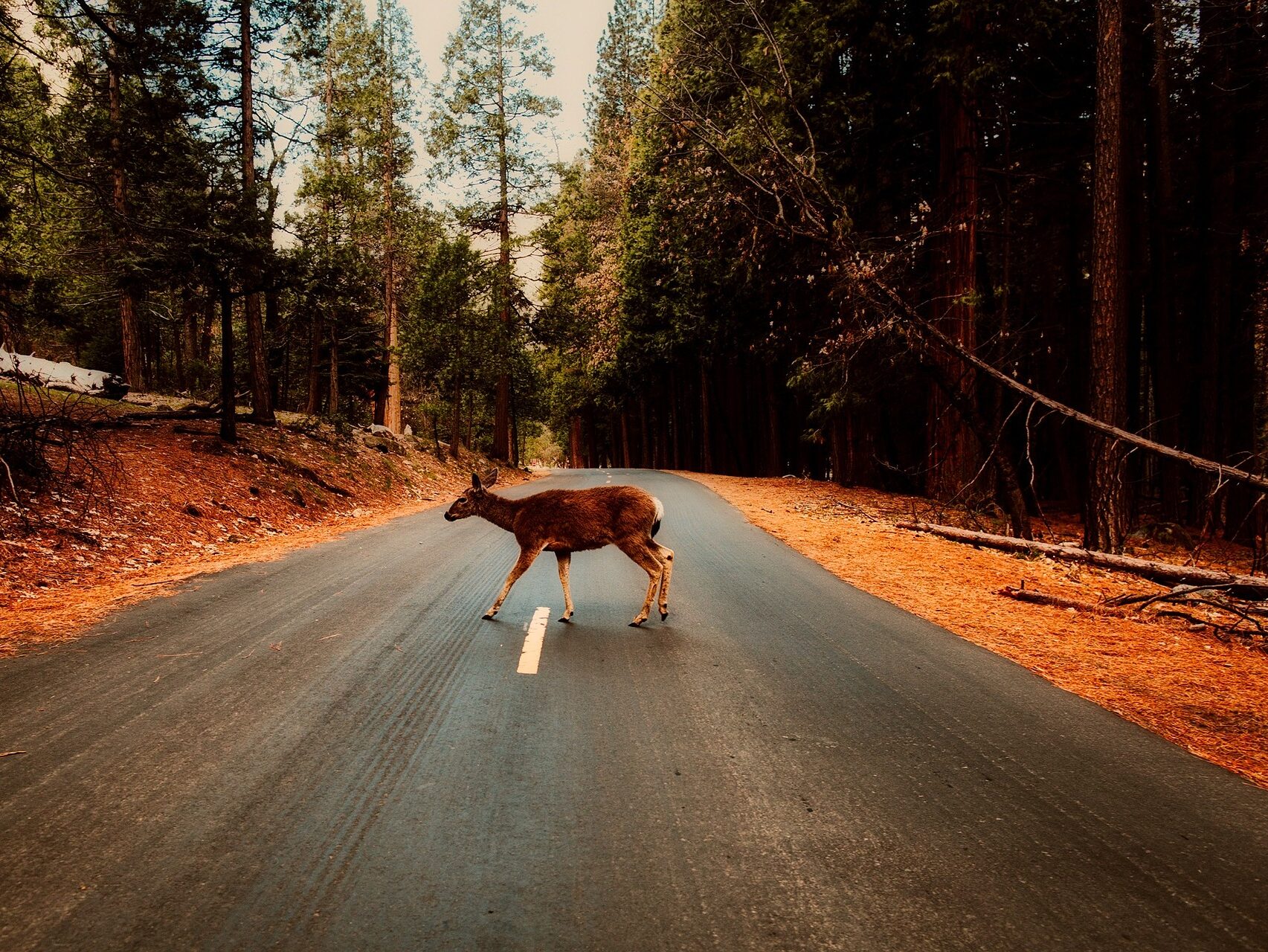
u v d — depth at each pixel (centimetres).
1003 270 1908
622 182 3916
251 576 849
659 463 5031
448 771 366
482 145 3192
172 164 1432
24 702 438
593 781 359
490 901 261
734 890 272
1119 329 1241
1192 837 324
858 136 1794
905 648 627
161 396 2234
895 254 1373
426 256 2941
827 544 1222
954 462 1747
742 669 548
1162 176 1855
